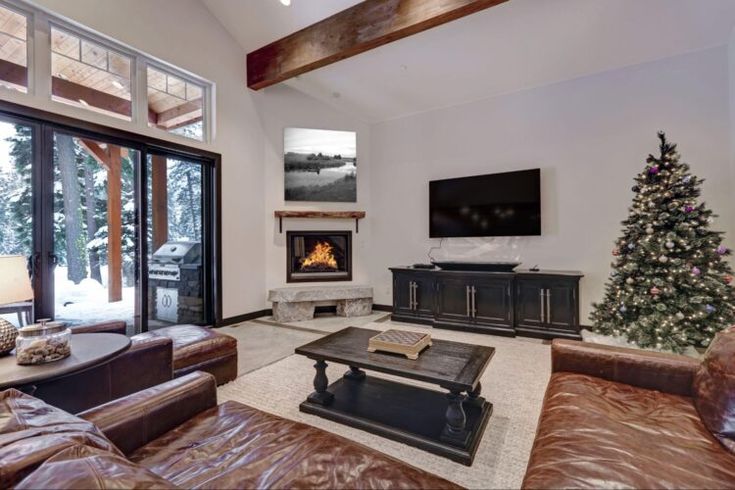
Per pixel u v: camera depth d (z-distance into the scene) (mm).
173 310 4188
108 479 698
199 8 4293
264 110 5176
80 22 3227
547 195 4473
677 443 1242
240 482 1049
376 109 5457
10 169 2932
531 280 4125
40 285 3076
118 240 3637
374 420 2092
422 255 5383
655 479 1041
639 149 3986
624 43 3725
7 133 2912
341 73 4719
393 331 2469
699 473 1080
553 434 1326
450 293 4543
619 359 1775
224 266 4617
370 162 5773
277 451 1213
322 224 5492
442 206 5059
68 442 883
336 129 5582
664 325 2947
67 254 3258
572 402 1546
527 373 2957
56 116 3121
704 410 1405
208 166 4539
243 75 4848
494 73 4379
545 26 3596
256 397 2537
